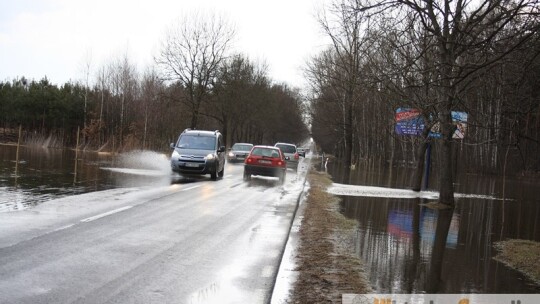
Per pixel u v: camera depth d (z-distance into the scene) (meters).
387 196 18.58
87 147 44.22
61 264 6.33
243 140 88.75
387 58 14.15
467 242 10.37
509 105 9.29
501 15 7.64
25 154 30.31
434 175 37.91
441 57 10.93
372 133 53.41
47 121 51.88
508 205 18.91
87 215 9.91
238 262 7.07
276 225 10.34
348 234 10.11
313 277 6.61
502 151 42.12
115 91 48.16
